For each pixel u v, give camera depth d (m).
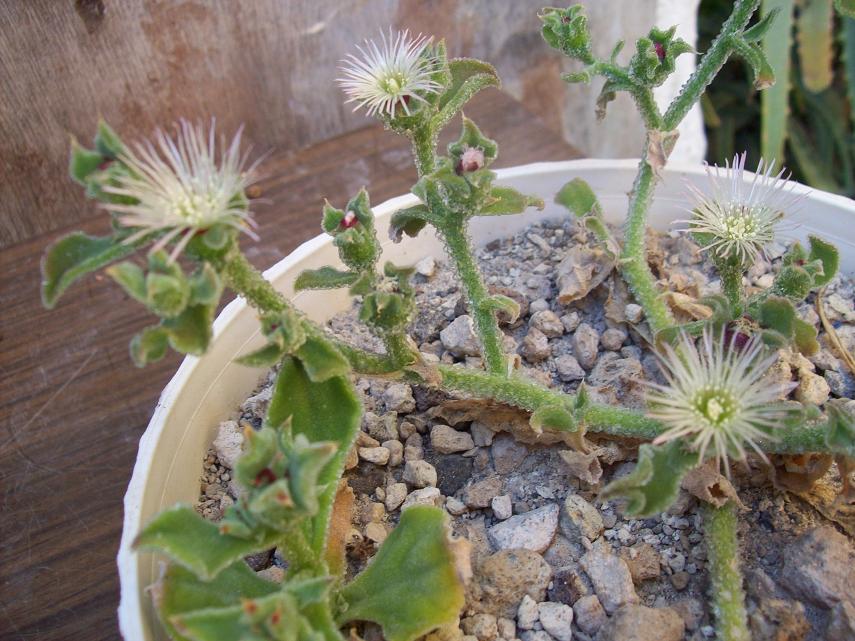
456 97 0.14
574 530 0.13
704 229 0.14
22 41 0.19
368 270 0.12
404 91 0.13
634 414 0.13
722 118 0.34
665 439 0.10
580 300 0.17
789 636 0.12
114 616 0.14
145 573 0.12
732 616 0.11
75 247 0.11
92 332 0.20
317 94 0.24
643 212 0.16
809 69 0.27
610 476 0.14
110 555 0.15
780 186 0.16
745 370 0.12
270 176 0.24
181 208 0.10
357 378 0.16
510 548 0.13
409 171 0.24
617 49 0.14
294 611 0.09
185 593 0.11
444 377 0.13
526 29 0.26
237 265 0.11
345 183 0.23
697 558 0.13
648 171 0.16
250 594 0.11
